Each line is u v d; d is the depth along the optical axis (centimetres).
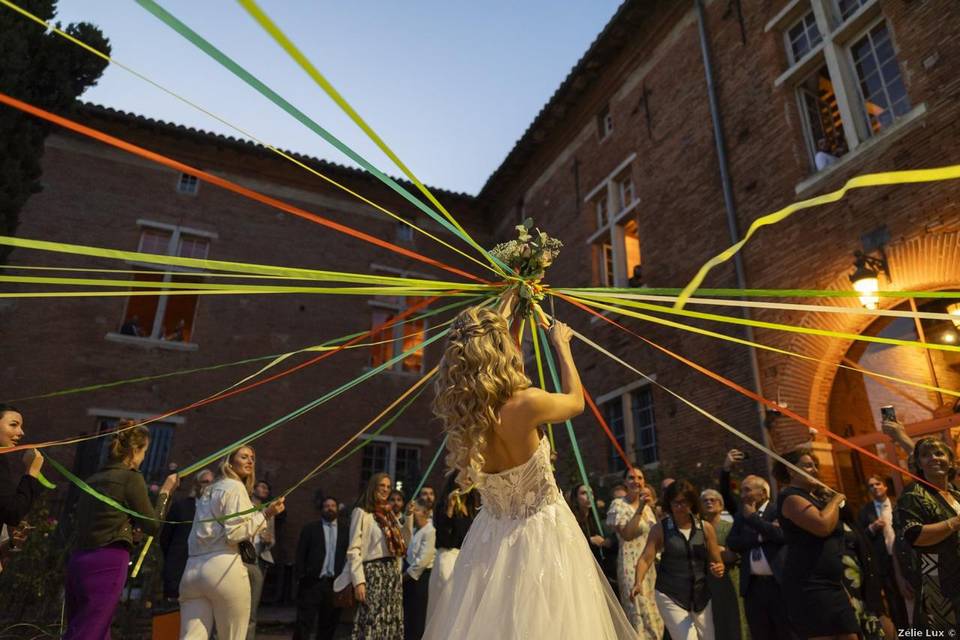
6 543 388
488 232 1778
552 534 189
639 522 505
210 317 1395
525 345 1377
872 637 392
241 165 1535
